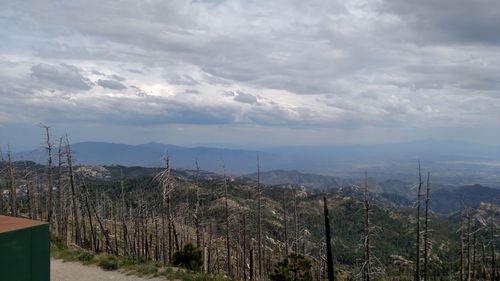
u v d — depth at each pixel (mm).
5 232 12344
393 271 86562
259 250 54125
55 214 57500
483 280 71188
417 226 43906
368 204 41656
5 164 61656
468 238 57594
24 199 80688
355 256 96000
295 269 27484
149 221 81875
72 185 50062
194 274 24453
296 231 61219
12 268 12492
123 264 25672
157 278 23203
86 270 24516
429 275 85938
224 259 65875
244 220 61812
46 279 13633
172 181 46344
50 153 49125
